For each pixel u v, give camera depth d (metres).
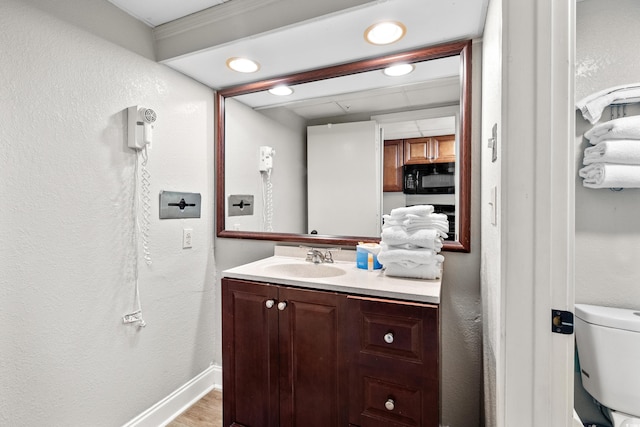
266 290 1.35
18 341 1.10
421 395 1.08
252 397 1.39
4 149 1.05
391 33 1.34
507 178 0.77
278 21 1.32
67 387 1.24
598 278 1.30
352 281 1.27
